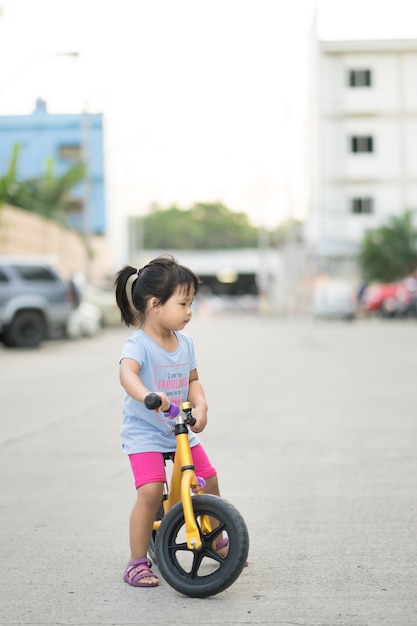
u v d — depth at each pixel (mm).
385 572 5738
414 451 10164
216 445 10641
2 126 62219
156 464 5375
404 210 65625
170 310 5375
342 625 4766
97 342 30656
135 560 5508
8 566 5945
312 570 5793
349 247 63062
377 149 68438
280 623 4805
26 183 46844
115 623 4836
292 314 56875
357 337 32281
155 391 5441
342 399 14891
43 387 17266
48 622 4867
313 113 69000
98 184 62094
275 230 87375
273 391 16078
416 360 22297
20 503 7793
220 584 5145
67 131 62250
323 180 68562
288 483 8516
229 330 38344
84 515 7328
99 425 12414
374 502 7719
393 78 67812
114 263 66750
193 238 108562
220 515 5184
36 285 27359
